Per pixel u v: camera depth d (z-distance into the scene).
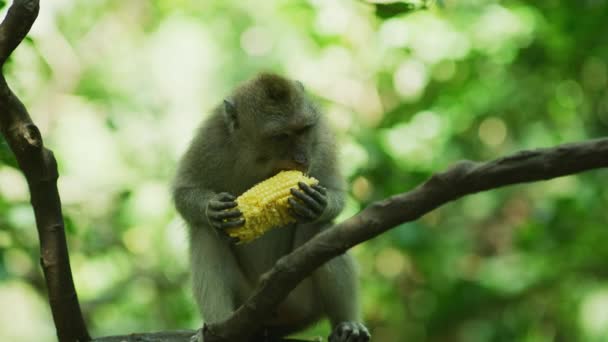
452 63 17.77
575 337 17.80
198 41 20.64
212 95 19.78
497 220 20.03
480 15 16.95
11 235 12.96
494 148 18.78
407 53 16.39
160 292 18.83
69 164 16.73
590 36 16.78
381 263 19.88
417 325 19.83
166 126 19.05
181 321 18.56
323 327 17.67
